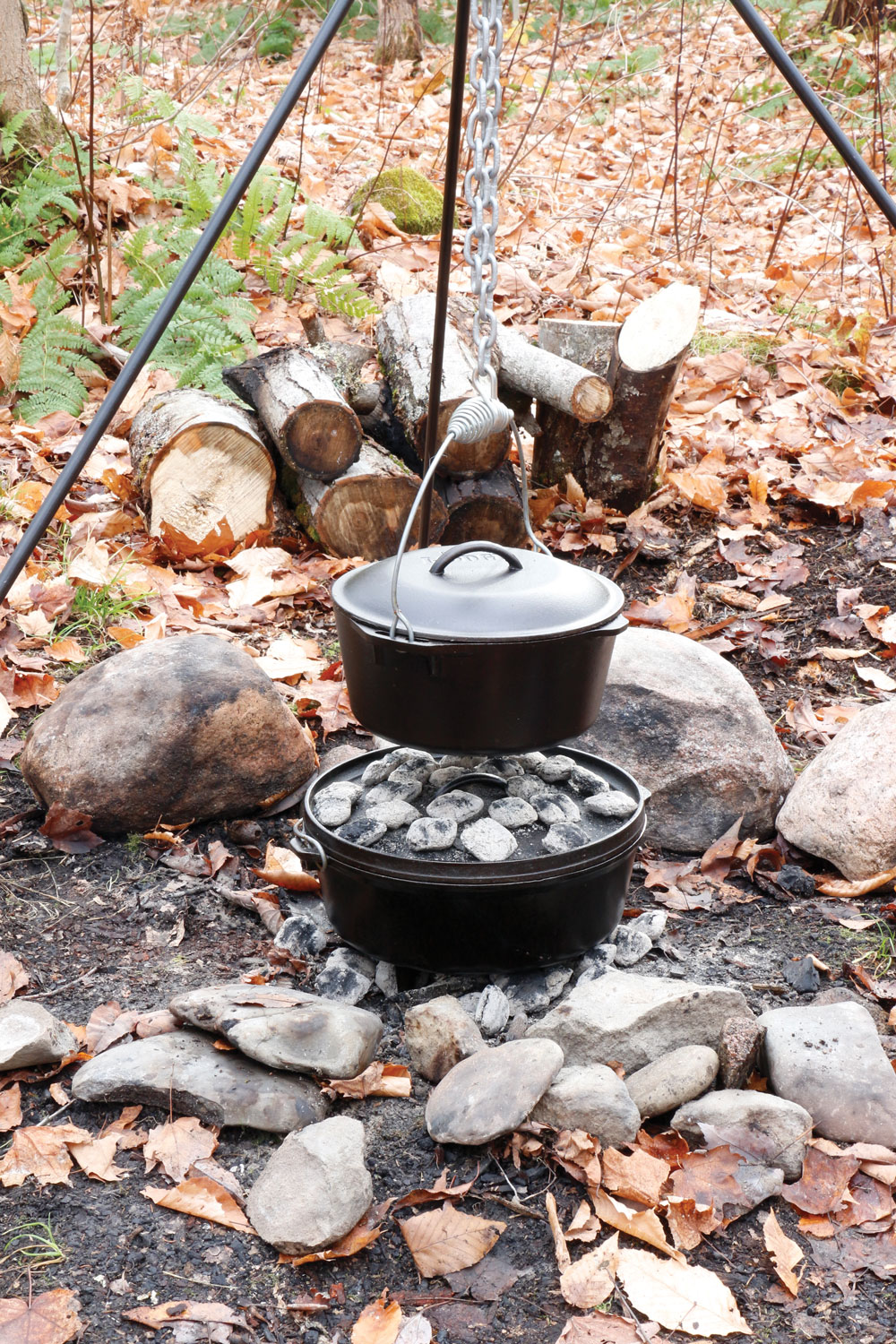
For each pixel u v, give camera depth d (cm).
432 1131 181
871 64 755
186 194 547
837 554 399
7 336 461
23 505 393
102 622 340
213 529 380
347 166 734
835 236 626
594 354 409
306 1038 192
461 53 197
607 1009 195
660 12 1008
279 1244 163
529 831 214
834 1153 178
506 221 685
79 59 756
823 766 269
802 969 226
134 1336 152
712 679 283
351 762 247
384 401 409
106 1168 178
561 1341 151
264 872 252
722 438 458
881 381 502
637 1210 171
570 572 208
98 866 256
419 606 193
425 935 207
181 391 402
